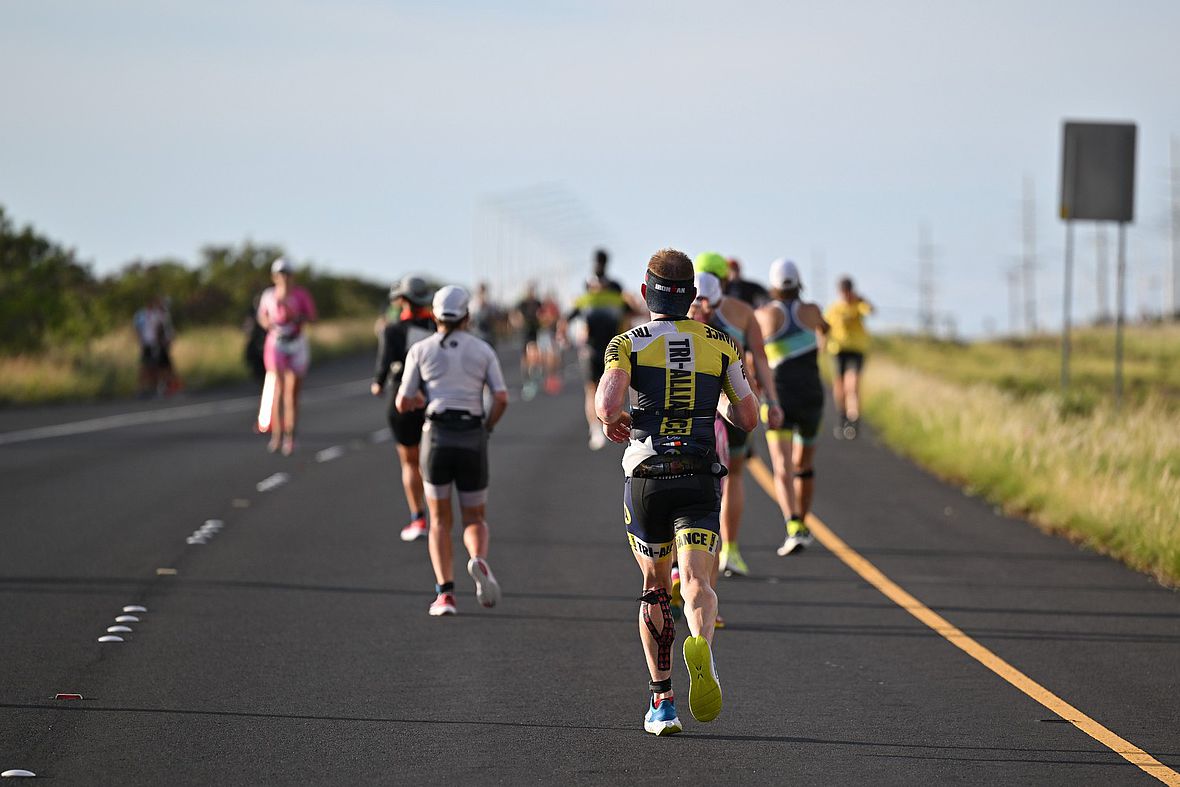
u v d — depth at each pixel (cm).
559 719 1961
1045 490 4031
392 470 4881
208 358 10719
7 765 1714
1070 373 10881
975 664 2297
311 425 6806
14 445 5597
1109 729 1920
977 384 8588
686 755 1792
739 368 1878
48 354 9381
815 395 3222
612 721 1953
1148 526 3288
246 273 17562
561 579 3003
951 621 2620
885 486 4606
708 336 1869
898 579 3028
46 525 3594
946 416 5875
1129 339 15300
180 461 5072
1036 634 2516
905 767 1745
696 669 1702
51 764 1723
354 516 3828
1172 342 14600
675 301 1870
